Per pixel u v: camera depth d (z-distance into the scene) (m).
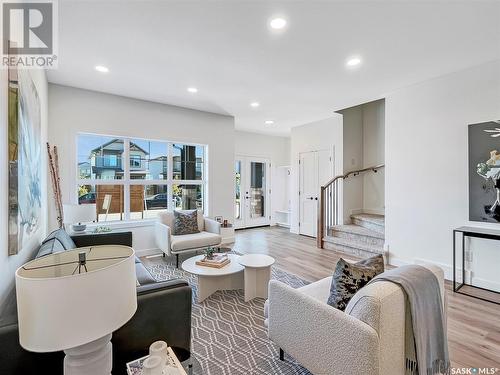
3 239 1.26
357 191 5.71
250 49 2.69
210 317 2.52
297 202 6.52
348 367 1.29
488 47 2.64
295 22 2.23
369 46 2.63
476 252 3.12
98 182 4.13
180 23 2.25
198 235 4.22
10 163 1.35
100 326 0.85
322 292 1.96
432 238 3.49
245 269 2.84
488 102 2.99
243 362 1.88
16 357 1.04
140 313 1.38
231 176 5.52
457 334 2.20
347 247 4.67
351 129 5.62
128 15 2.13
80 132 3.89
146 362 0.98
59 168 3.73
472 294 2.94
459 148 3.22
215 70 3.20
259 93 4.03
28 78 1.86
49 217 3.49
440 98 3.39
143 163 4.59
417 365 1.33
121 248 1.15
